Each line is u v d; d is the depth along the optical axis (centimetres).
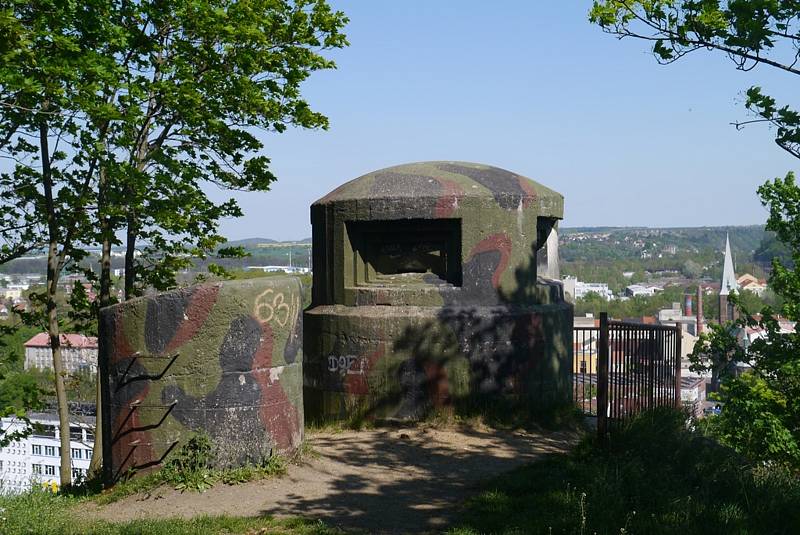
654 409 893
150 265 1365
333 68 1266
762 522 645
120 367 776
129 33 1052
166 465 760
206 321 765
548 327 1046
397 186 1030
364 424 1001
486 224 1023
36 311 1241
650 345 930
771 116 527
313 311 1062
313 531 623
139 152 1222
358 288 1036
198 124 1198
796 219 1992
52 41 932
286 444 808
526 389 1019
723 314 10688
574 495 665
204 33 1148
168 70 1117
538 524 614
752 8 523
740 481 736
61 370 1201
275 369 800
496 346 1004
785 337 1917
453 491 738
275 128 1263
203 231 1343
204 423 765
